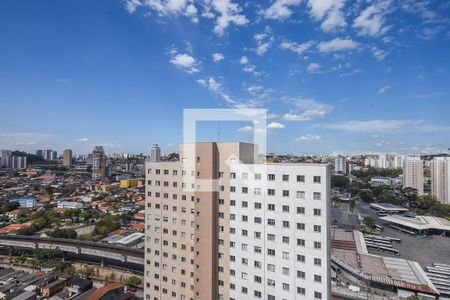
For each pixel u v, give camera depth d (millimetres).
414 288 107750
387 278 114375
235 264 63594
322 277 54438
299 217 57062
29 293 102312
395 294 111438
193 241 69250
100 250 143125
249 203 62344
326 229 54750
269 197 60219
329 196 56938
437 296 107375
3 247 162625
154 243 75000
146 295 75500
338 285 116312
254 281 61281
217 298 66062
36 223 191125
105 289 101625
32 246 156375
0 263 148250
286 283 57812
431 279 119875
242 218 63062
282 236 58562
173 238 72125
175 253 71625
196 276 67125
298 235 57000
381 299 106062
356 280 120875
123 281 126312
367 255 140875
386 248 164750
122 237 164375
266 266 60031
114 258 139625
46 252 142625
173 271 71812
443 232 197375
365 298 104438
